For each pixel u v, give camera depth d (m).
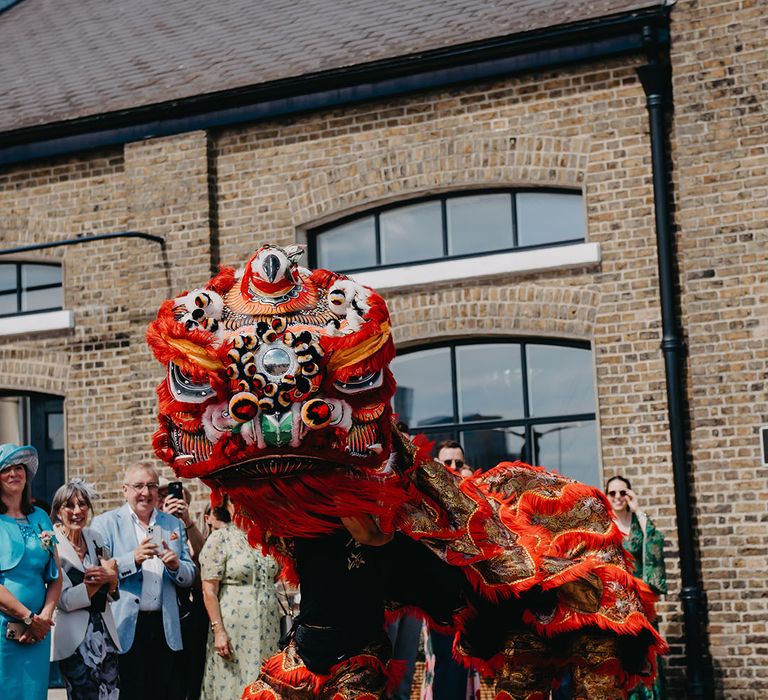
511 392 10.77
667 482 9.89
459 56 10.64
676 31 9.95
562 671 5.31
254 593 7.37
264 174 11.52
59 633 6.93
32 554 6.63
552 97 10.52
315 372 3.92
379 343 4.04
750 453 9.51
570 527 5.16
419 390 11.07
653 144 10.06
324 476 4.04
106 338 12.08
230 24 12.99
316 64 11.27
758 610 9.38
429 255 11.08
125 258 12.05
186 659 7.54
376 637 4.33
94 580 6.96
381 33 11.52
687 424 9.88
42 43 14.15
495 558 4.67
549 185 10.54
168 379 4.05
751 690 9.34
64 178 12.36
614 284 10.23
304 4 12.85
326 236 11.46
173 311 4.06
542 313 10.46
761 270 9.60
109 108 11.95
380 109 11.11
